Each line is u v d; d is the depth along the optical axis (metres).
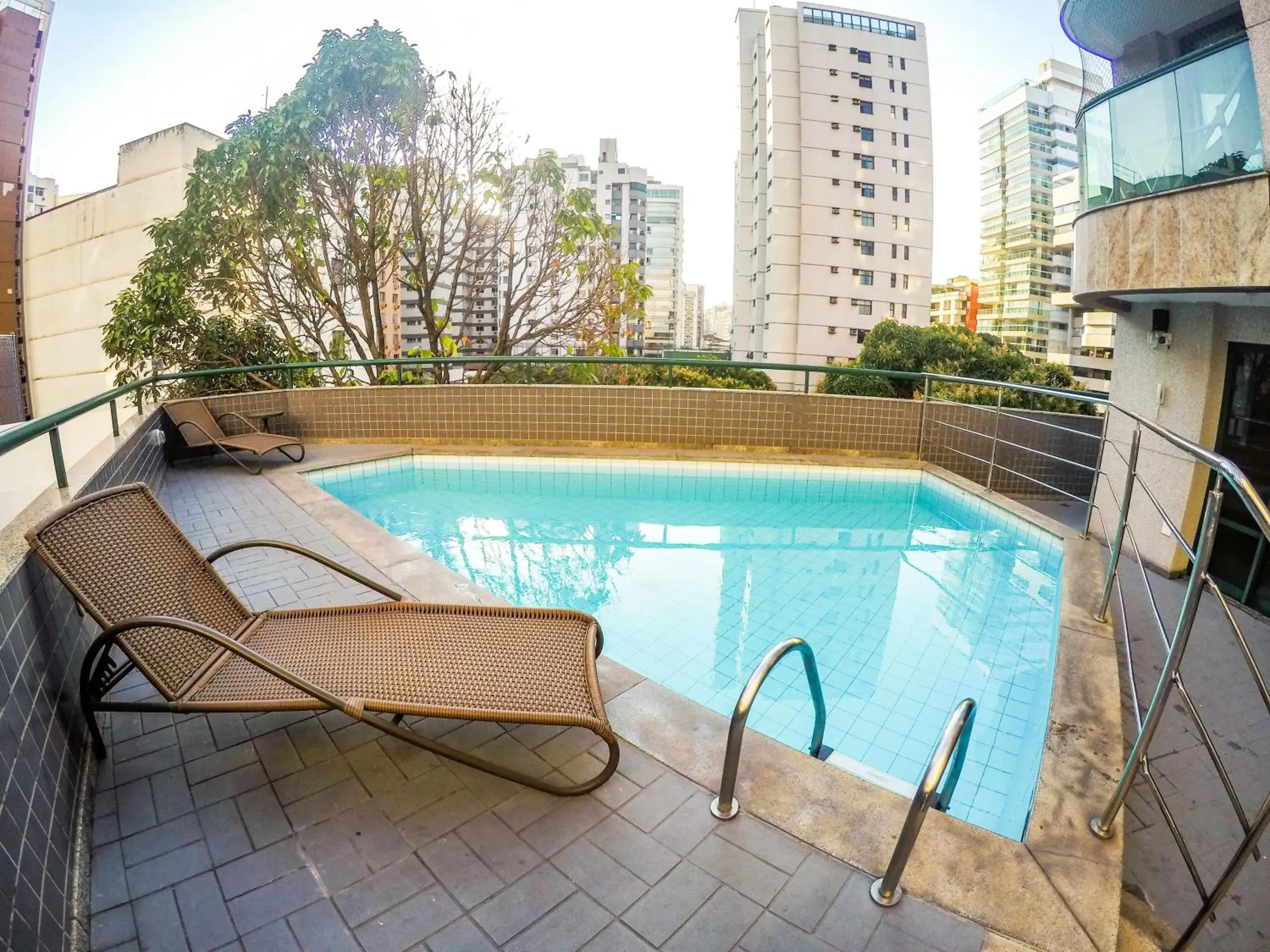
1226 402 4.75
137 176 19.39
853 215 40.59
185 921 1.57
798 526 5.97
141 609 2.14
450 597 3.42
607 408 7.57
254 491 5.53
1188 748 2.82
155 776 2.06
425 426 7.62
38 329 27.75
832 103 39.69
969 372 21.34
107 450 4.12
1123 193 4.86
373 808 1.95
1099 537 6.02
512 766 2.14
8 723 1.55
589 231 10.39
